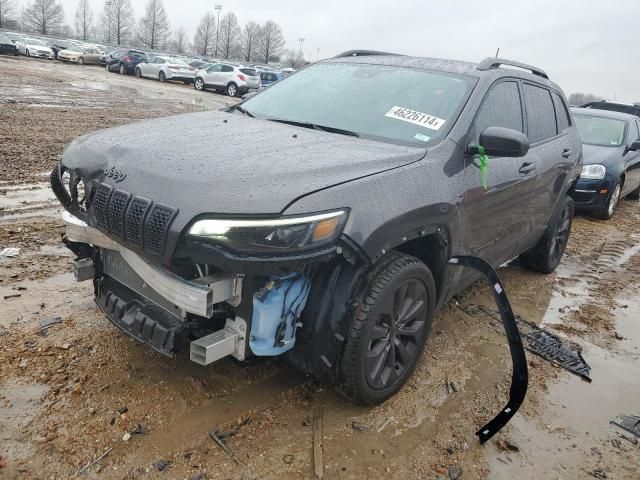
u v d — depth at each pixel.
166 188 2.46
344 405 3.08
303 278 2.67
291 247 2.37
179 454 2.58
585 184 8.71
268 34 101.88
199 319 2.73
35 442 2.55
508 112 4.11
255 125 3.48
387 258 2.91
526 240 4.85
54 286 4.08
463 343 4.00
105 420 2.74
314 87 4.05
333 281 2.70
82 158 2.94
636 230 8.62
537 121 4.70
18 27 95.31
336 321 2.70
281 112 3.86
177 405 2.91
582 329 4.52
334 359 2.75
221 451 2.63
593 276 5.99
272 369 3.32
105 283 3.18
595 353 4.12
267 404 3.01
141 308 2.87
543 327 4.48
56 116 13.05
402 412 3.09
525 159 4.23
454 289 3.70
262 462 2.60
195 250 2.35
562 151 5.04
